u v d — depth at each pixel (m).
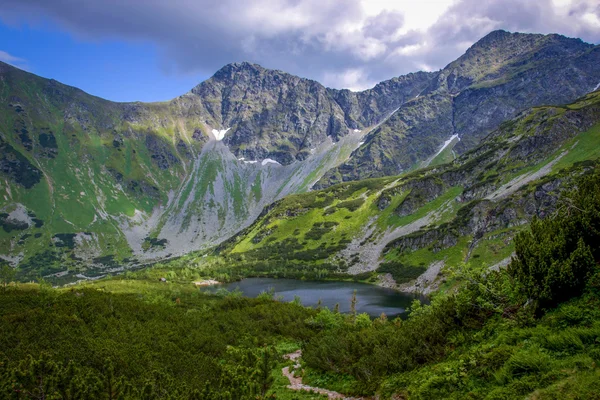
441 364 22.61
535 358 16.97
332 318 65.88
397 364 25.33
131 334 43.19
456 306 27.28
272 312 74.25
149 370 30.92
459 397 18.22
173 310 66.31
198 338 47.62
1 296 55.06
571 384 14.34
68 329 40.75
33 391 21.22
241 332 57.00
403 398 21.42
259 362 30.55
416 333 27.64
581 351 16.59
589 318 18.88
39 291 65.75
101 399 22.69
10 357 31.28
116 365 30.48
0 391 20.77
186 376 31.47
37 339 36.56
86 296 61.34
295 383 32.03
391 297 157.88
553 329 19.47
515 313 23.58
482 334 23.91
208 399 23.52
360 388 26.09
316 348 37.31
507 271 27.30
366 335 34.78
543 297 22.08
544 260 23.45
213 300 115.44
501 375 17.48
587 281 21.55
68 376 22.17
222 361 41.22
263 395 26.97
